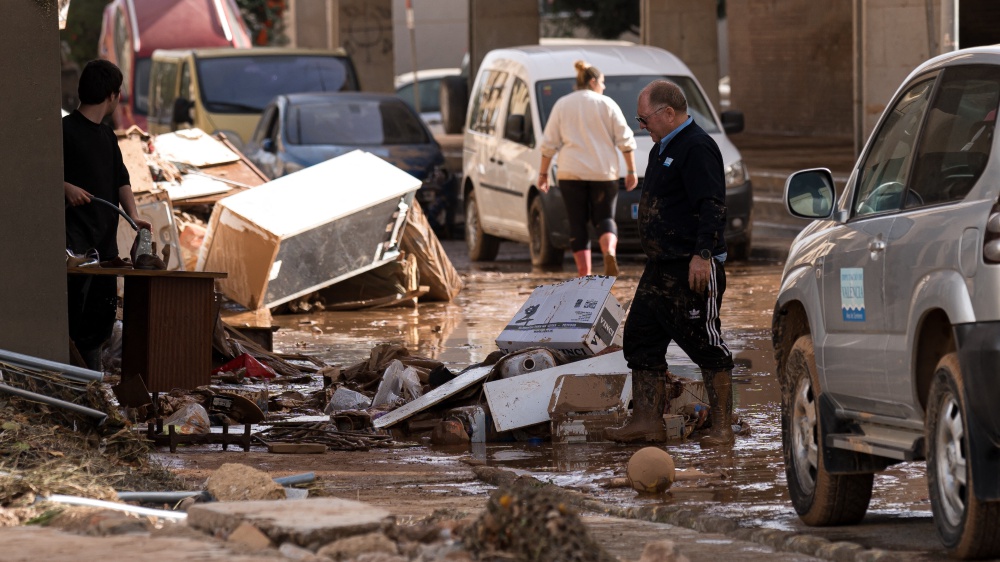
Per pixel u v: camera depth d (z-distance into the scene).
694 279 18.30
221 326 25.64
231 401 20.92
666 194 18.52
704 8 61.91
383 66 82.88
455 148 71.81
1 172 16.02
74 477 14.05
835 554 12.05
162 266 18.38
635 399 19.27
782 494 15.83
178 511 12.84
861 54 46.97
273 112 49.38
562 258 41.41
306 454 18.75
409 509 14.17
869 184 13.98
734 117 42.78
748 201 40.47
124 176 20.95
